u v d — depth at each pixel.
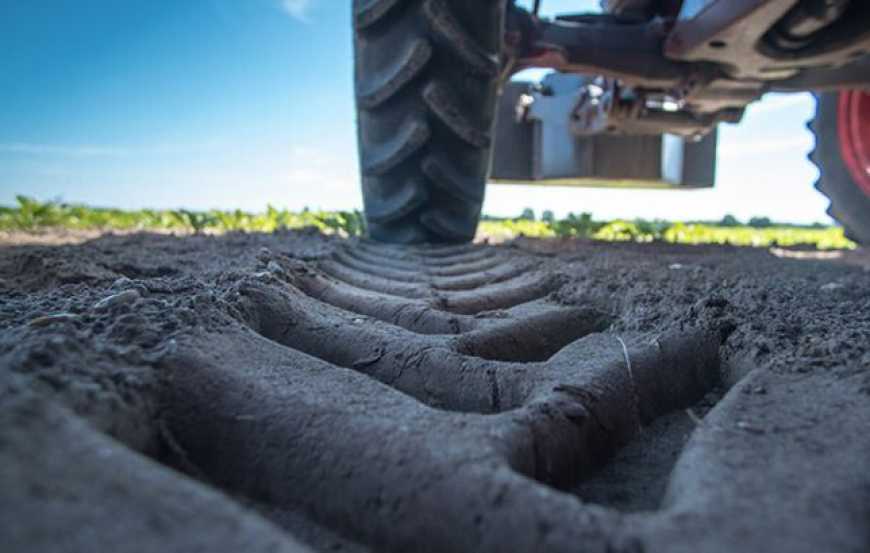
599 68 3.38
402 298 1.82
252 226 5.15
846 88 3.23
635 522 0.65
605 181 5.27
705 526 0.64
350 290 1.87
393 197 2.96
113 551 0.52
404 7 2.52
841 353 1.19
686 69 3.37
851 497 0.69
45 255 2.16
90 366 0.88
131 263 2.19
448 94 2.64
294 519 0.79
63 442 0.64
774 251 4.54
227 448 0.88
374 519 0.75
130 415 0.84
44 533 0.53
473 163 2.90
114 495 0.59
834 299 1.92
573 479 0.93
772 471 0.75
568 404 0.98
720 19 2.48
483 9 2.53
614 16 3.66
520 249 3.40
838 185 4.28
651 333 1.45
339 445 0.83
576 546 0.63
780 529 0.63
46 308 1.22
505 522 0.67
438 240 3.08
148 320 1.09
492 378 1.16
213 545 0.55
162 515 0.58
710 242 5.45
